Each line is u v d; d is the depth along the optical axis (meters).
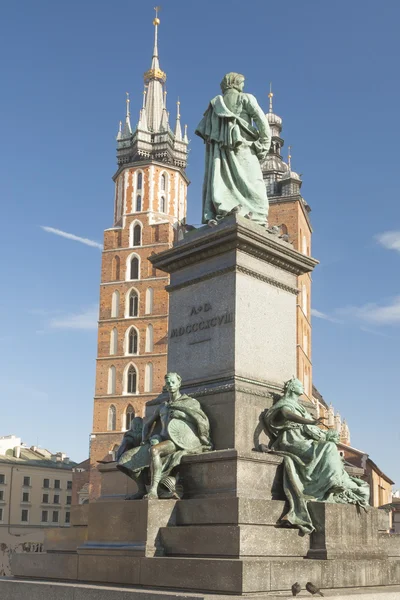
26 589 8.02
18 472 80.31
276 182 69.19
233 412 8.86
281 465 8.60
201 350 9.70
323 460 8.55
